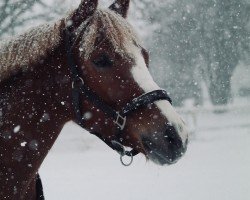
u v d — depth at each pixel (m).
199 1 23.12
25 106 2.54
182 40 23.48
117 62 2.41
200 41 23.94
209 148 11.12
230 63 24.86
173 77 26.25
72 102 2.55
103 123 2.54
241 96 32.91
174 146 2.36
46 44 2.50
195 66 25.70
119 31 2.45
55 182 7.35
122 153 2.60
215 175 7.55
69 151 12.20
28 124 2.54
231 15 23.53
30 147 2.54
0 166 2.51
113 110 2.46
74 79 2.49
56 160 10.26
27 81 2.54
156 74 25.94
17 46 2.49
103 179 7.58
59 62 2.55
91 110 2.52
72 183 7.25
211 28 23.67
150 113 2.42
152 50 23.59
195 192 6.33
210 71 25.27
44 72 2.56
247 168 8.08
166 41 23.50
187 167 8.50
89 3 2.48
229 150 10.55
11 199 2.51
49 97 2.56
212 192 6.27
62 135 14.78
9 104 2.54
